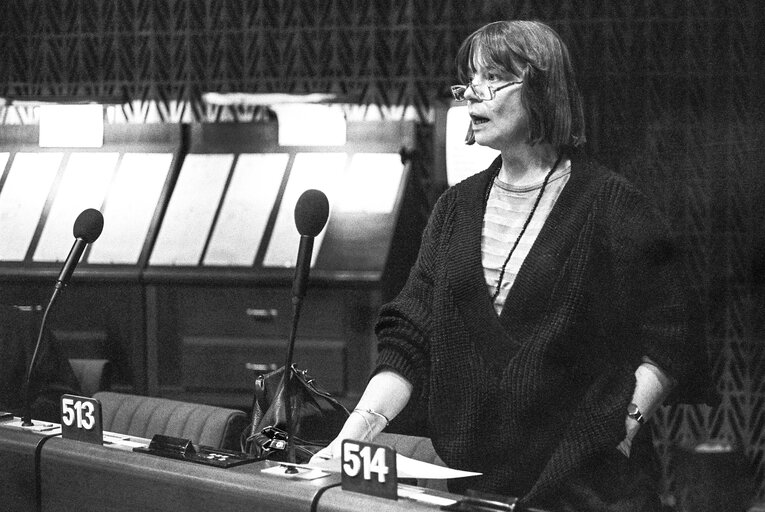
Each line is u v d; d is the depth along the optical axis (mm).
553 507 3324
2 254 8008
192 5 8961
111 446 3584
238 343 7648
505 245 3561
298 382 3914
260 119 8797
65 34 9023
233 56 8953
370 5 8602
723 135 5699
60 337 7895
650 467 3457
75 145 8398
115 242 7953
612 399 3299
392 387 3660
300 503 2990
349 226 7625
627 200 3396
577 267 3381
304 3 8766
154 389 7828
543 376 3375
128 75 9047
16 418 4195
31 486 3693
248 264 7633
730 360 5305
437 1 8414
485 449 3490
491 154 6957
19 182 8305
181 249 7836
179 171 8234
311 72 8805
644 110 6102
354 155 8023
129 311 7836
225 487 3145
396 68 8586
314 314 7480
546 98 3443
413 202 8141
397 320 3723
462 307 3561
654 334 3330
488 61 3490
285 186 7961
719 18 5855
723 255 5355
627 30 6262
